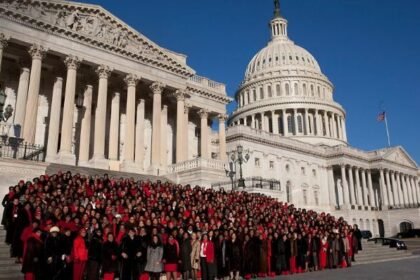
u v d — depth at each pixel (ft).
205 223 62.23
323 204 279.69
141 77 142.00
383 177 306.14
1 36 108.99
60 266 43.01
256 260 59.41
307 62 384.88
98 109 128.77
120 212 60.75
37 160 95.20
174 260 48.96
